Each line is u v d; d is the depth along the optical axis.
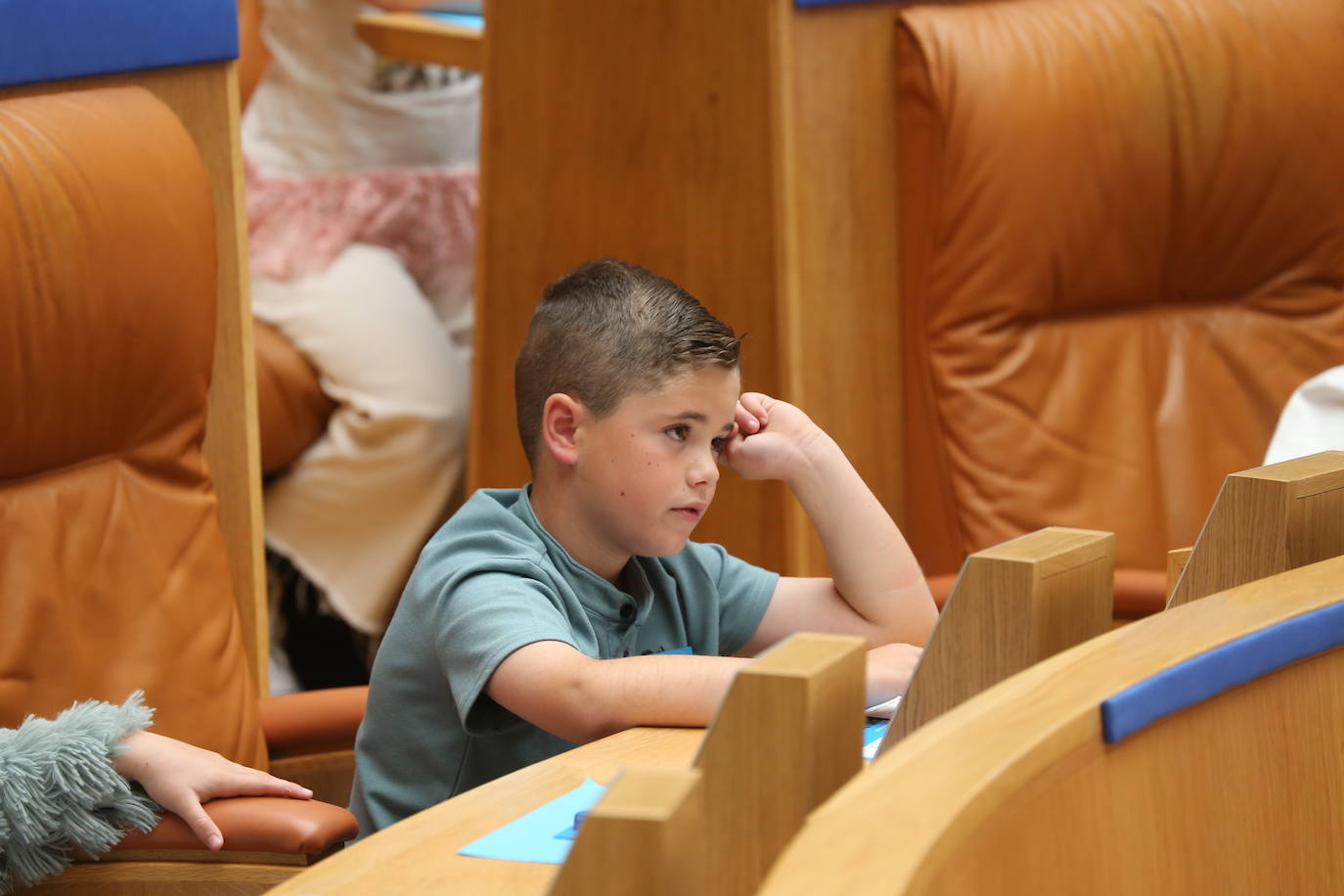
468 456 7.72
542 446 3.40
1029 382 6.27
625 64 6.85
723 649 3.85
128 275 3.78
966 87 6.16
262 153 7.58
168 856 2.92
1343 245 6.49
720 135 6.55
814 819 1.40
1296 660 2.03
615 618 3.42
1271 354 6.49
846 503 3.75
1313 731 2.08
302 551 7.51
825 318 6.52
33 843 2.86
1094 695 1.69
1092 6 6.38
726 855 1.64
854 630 3.77
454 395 7.69
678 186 6.73
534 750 3.34
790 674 1.62
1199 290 6.56
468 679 3.07
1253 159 6.36
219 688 3.91
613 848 1.43
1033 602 1.94
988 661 1.98
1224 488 2.41
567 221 7.12
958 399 6.24
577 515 3.37
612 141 6.93
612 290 3.36
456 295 8.02
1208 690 1.83
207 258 4.07
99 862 2.96
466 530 3.40
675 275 6.77
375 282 7.55
